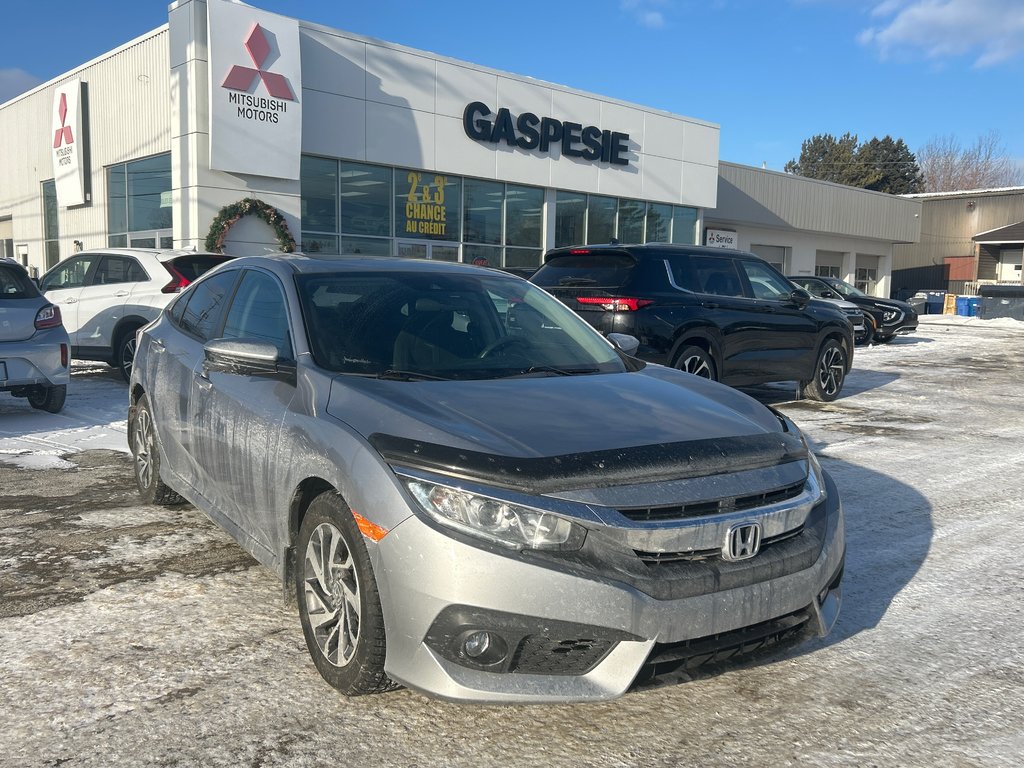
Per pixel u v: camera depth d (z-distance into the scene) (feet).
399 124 62.28
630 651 8.44
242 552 14.65
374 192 62.13
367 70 60.08
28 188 76.74
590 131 75.72
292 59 54.39
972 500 19.31
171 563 14.06
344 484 9.23
